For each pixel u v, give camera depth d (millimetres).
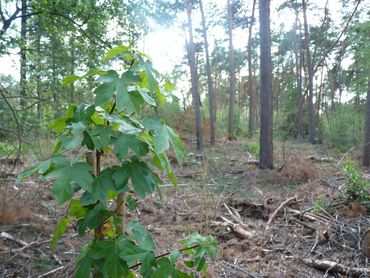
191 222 4762
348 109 15055
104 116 1189
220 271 3256
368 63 8453
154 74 1214
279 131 19125
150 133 1243
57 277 3041
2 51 4812
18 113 4555
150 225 4598
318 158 10258
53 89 4672
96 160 1250
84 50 5316
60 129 1290
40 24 5445
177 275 1183
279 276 3178
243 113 27891
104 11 5430
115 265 1121
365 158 9609
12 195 4711
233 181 7648
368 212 4633
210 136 13961
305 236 4129
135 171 1168
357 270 3170
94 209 1185
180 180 7434
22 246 3666
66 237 3920
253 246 3889
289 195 6105
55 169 1067
